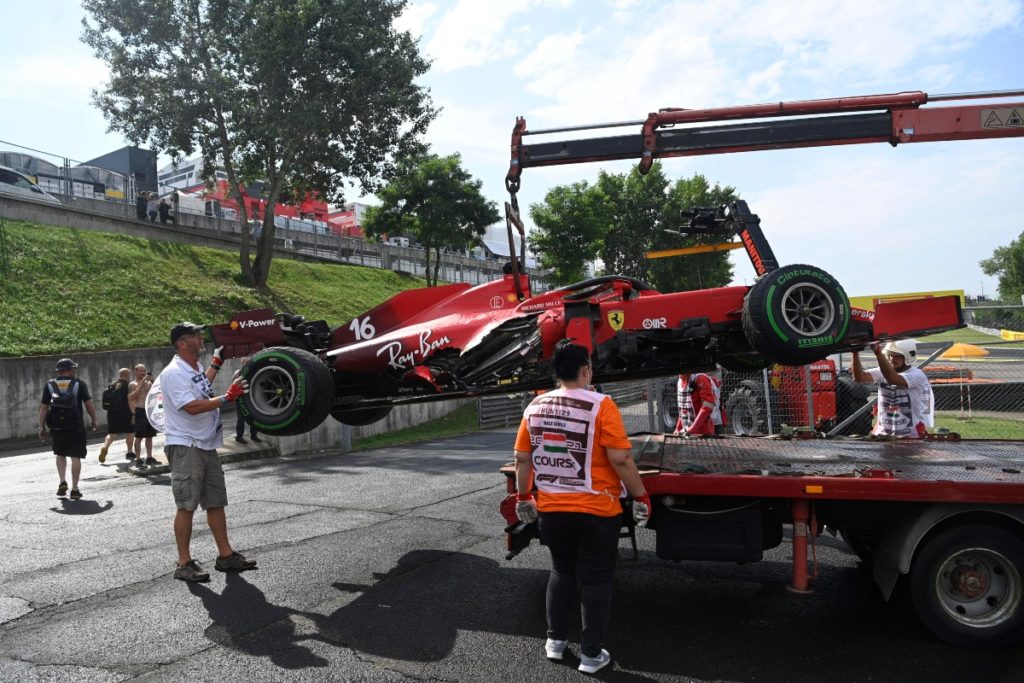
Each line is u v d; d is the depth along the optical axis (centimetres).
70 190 2612
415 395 622
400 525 657
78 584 483
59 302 1883
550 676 337
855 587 470
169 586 478
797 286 479
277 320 578
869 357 1783
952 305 536
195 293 2222
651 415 999
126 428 1139
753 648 369
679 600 446
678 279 3177
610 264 3200
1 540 615
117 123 2461
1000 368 1545
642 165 557
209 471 507
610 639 383
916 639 382
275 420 529
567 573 356
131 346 1833
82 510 754
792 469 423
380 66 2538
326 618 417
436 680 333
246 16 2358
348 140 2741
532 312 579
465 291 634
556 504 343
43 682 331
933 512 376
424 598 452
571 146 565
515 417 1942
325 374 545
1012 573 369
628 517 434
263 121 2416
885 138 531
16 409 1541
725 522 418
